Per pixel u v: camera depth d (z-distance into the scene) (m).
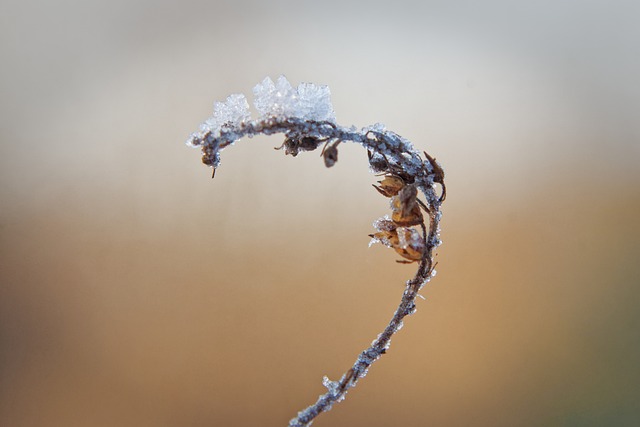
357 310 0.79
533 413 0.73
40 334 0.81
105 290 0.83
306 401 0.74
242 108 0.34
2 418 0.75
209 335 0.79
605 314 0.79
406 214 0.34
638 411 0.70
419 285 0.34
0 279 0.83
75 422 0.75
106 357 0.79
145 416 0.75
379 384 0.76
